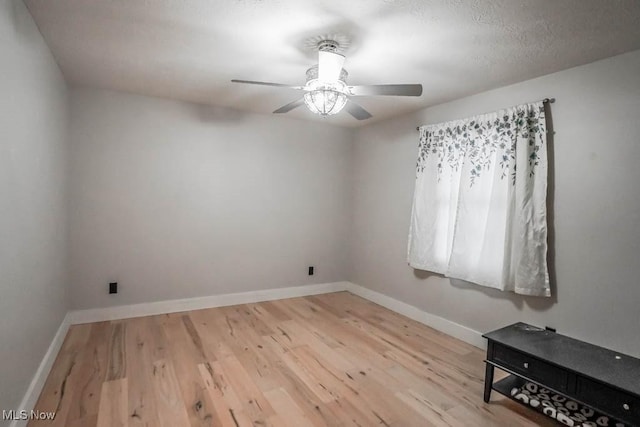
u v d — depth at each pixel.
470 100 3.03
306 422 1.88
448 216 3.19
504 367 2.06
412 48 2.13
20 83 1.70
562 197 2.40
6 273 1.53
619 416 1.62
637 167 2.06
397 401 2.11
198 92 3.20
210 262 3.74
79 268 3.13
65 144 2.87
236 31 1.98
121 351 2.63
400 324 3.42
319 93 2.08
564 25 1.80
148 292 3.44
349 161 4.59
